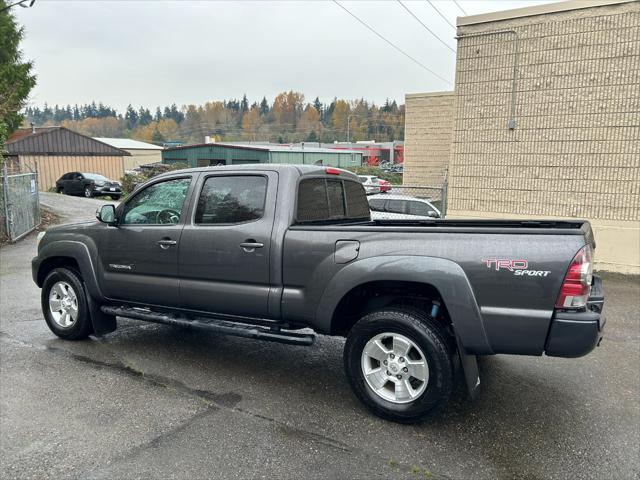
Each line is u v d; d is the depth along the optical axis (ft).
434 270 11.10
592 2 28.86
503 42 32.01
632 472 9.88
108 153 111.65
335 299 12.22
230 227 13.75
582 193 30.68
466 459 10.29
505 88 32.37
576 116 30.30
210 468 9.84
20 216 43.60
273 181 13.55
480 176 34.01
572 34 29.78
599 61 29.22
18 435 11.02
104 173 111.24
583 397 13.42
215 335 18.49
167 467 9.86
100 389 13.50
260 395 13.28
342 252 12.18
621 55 28.55
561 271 10.21
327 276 12.33
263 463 10.04
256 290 13.37
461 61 33.65
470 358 11.67
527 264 10.42
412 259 11.35
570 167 30.86
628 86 28.60
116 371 14.80
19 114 66.33
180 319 15.08
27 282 27.22
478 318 10.80
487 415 12.29
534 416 12.27
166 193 15.40
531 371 15.29
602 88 29.32
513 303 10.56
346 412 12.35
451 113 70.08
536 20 30.73
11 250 37.88
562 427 11.71
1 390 13.34
